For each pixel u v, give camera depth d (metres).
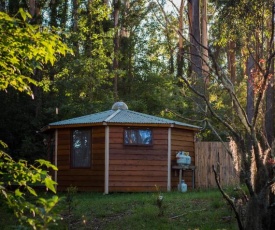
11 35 4.79
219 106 22.50
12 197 4.58
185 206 13.25
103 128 17.70
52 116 24.77
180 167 17.91
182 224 11.80
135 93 29.88
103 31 28.58
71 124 18.12
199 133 23.77
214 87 22.75
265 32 10.53
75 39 26.58
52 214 4.20
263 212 7.40
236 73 33.31
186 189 17.69
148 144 17.88
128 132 17.78
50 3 28.05
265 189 7.39
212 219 12.07
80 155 18.23
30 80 5.42
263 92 7.27
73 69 26.14
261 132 8.27
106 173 17.45
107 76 27.89
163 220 12.05
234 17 12.22
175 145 18.36
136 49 34.25
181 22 34.56
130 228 11.65
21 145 24.19
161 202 12.47
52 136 19.58
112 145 17.61
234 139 7.80
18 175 4.86
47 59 5.19
